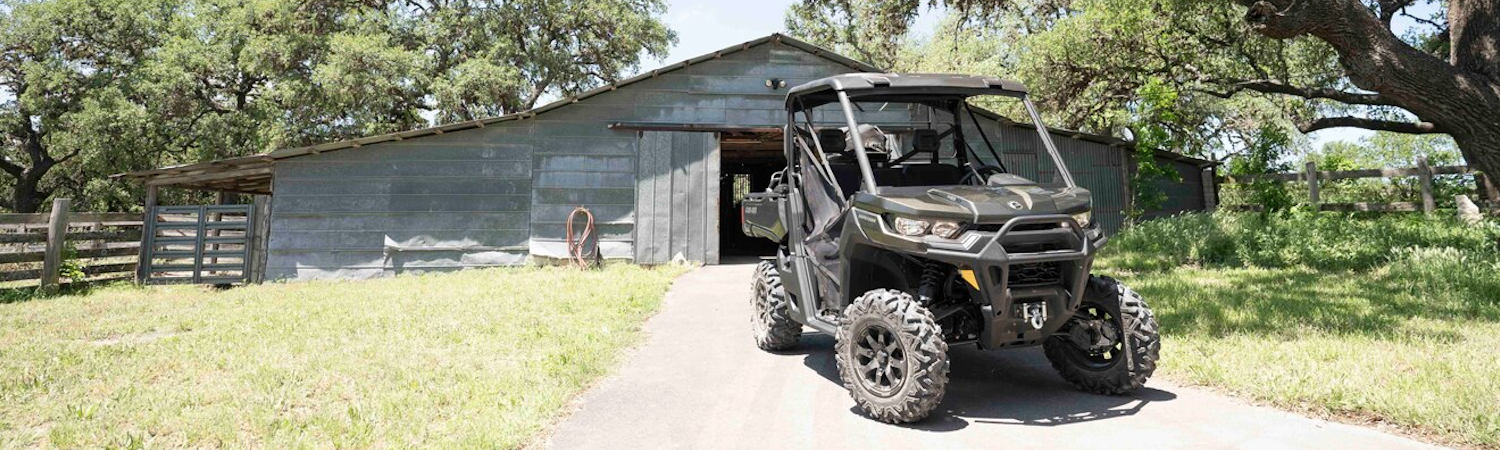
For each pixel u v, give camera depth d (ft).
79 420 12.80
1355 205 45.01
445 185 43.39
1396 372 13.48
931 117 15.93
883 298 12.37
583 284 31.27
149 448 11.43
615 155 44.29
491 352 17.52
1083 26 56.95
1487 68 28.94
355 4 88.12
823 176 15.24
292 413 13.00
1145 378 13.25
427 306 25.49
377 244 42.80
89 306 29.89
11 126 91.91
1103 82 64.44
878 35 96.53
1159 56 56.95
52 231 36.22
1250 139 83.46
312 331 20.95
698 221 44.06
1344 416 11.89
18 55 90.38
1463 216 38.70
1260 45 51.98
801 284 15.66
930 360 11.61
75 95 87.30
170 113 86.33
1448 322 18.45
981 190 13.07
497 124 43.80
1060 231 11.97
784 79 45.57
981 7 88.99
